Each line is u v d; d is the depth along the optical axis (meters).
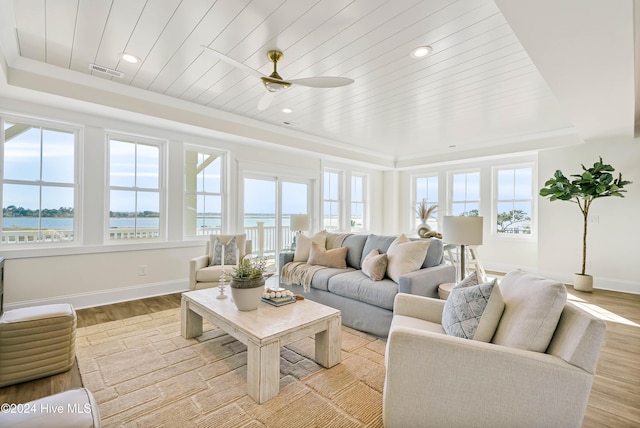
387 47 2.44
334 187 6.70
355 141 5.71
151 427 1.58
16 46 2.48
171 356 2.34
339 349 2.26
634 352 2.46
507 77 2.99
